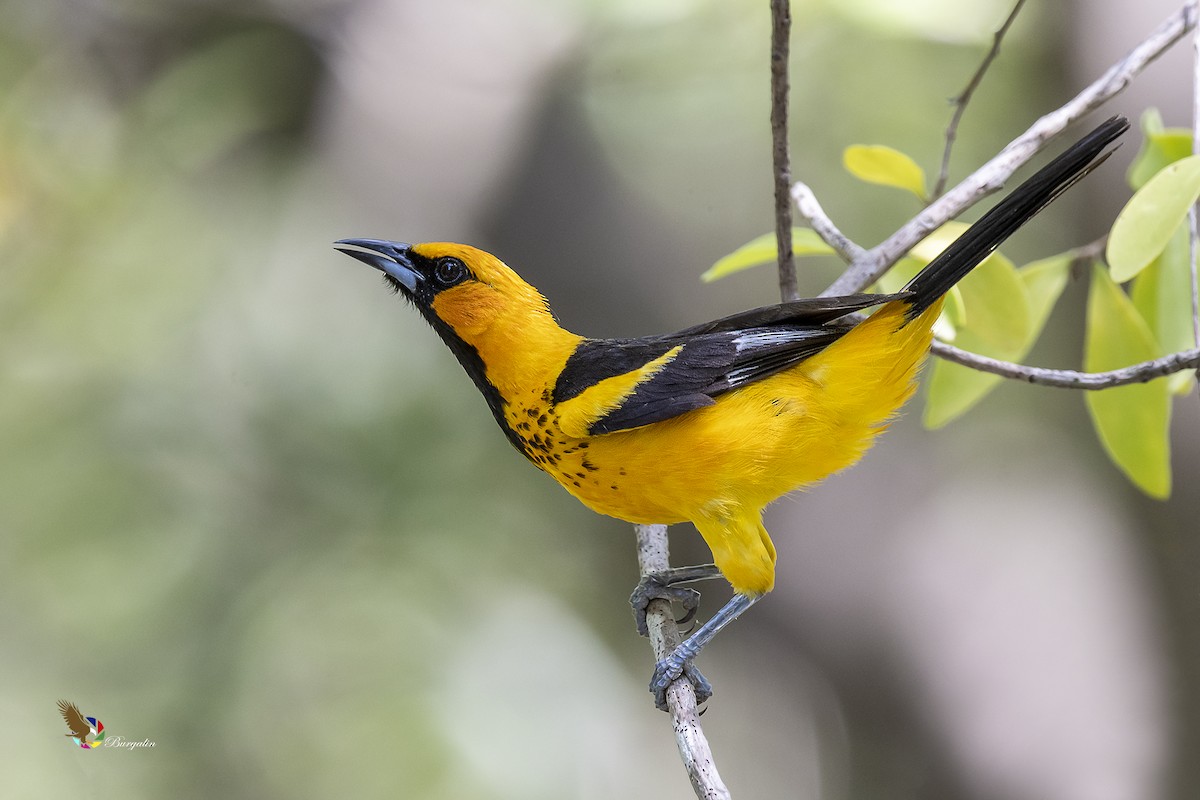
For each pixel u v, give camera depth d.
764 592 7.17
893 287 7.97
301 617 13.72
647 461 7.00
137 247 14.91
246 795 13.07
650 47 15.23
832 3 13.61
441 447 14.34
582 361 7.24
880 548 14.94
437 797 12.96
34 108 15.33
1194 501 11.69
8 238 14.70
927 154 15.20
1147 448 7.77
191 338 14.66
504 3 15.72
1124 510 13.42
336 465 14.27
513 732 13.33
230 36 16.02
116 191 15.02
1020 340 7.55
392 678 13.44
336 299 15.05
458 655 13.67
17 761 12.76
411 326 14.77
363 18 16.17
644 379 6.98
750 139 15.59
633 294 15.34
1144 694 13.09
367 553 14.02
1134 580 12.96
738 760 15.15
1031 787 13.58
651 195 15.62
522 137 15.75
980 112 15.12
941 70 15.09
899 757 14.55
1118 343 7.66
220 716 13.34
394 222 15.73
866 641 14.70
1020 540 14.98
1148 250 6.23
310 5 16.12
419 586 13.93
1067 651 13.96
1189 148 7.29
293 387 14.50
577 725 13.52
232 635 13.63
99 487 13.93
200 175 15.62
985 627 14.47
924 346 7.16
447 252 7.43
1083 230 12.28
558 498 14.88
